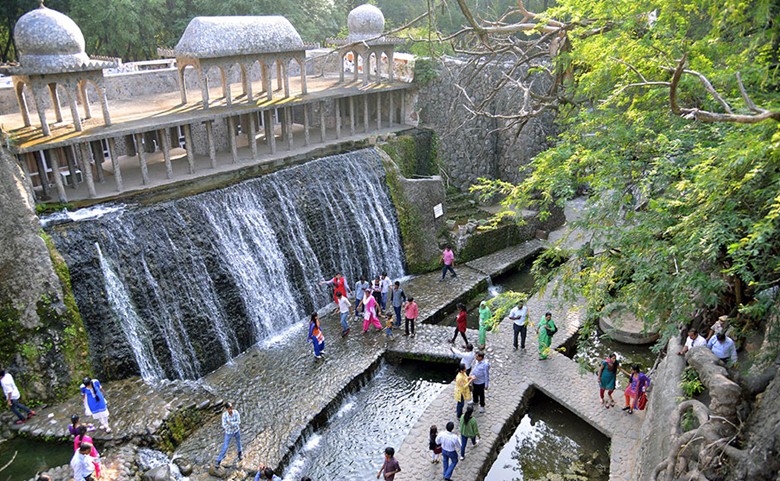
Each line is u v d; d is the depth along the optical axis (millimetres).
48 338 15016
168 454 13797
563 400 16109
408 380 17875
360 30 26703
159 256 17203
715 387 9773
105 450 13297
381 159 24969
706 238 8570
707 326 13539
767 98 9898
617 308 11758
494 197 29469
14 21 29484
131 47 34844
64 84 17422
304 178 21875
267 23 22609
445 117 28906
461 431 13859
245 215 19625
